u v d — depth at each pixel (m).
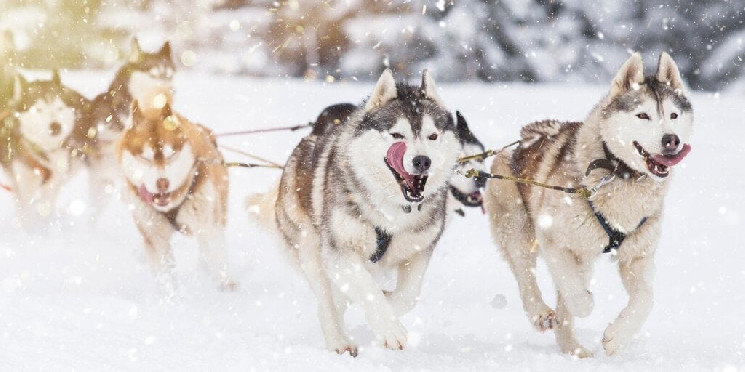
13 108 13.09
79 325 7.20
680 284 10.23
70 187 16.02
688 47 39.19
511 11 39.69
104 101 13.34
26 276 10.01
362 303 7.10
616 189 7.45
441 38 39.00
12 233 12.81
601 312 9.34
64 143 13.34
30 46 36.56
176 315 7.83
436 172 7.26
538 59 40.03
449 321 8.88
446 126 7.41
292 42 39.62
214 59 40.19
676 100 7.55
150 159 9.55
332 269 7.32
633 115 7.41
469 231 13.29
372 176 7.18
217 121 24.05
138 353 6.47
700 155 19.73
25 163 13.07
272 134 22.02
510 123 23.44
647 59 39.59
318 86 35.34
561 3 40.09
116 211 14.38
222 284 10.08
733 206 14.47
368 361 6.46
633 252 7.68
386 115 7.21
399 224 7.28
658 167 7.39
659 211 7.58
